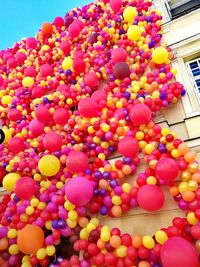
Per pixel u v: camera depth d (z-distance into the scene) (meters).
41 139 6.32
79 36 8.34
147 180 4.27
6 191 6.48
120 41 7.12
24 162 5.72
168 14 7.52
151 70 6.43
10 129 7.27
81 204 4.12
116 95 5.88
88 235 4.22
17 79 8.84
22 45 10.13
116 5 7.63
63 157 5.34
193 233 3.45
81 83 6.91
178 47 6.60
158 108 5.57
